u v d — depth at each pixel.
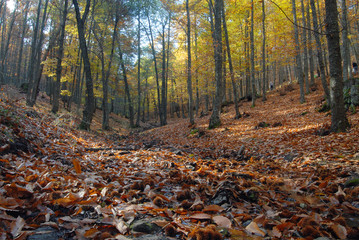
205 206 2.17
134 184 2.73
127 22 20.98
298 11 18.09
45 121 7.19
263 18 17.30
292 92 20.23
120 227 1.65
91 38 21.09
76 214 1.85
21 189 1.95
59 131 6.85
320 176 3.31
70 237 1.51
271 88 26.70
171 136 13.04
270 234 1.68
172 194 2.60
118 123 29.83
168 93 41.78
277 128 9.68
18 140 3.80
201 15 18.08
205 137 10.77
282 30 16.69
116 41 20.19
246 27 19.34
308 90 17.75
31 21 25.67
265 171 4.30
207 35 17.61
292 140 7.03
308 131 7.79
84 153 5.16
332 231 1.69
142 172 3.53
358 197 2.27
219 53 12.94
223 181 2.74
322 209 2.14
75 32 19.64
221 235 1.52
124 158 4.86
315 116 10.73
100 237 1.48
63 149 4.68
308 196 2.39
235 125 12.59
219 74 13.06
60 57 14.73
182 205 2.21
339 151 4.81
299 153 5.16
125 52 22.56
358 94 9.66
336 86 6.68
